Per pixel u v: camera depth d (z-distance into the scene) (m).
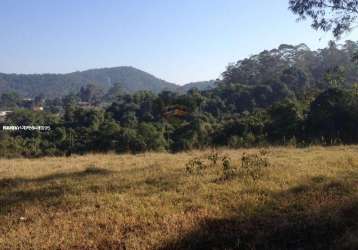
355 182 9.12
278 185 9.11
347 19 14.07
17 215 7.47
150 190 9.01
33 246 5.93
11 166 13.89
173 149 26.28
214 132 27.83
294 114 25.61
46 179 10.84
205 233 6.43
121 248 5.95
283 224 6.68
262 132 25.95
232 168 10.83
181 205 7.80
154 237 6.23
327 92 25.53
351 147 17.00
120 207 7.71
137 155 16.67
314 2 13.95
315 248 6.26
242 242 6.26
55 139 30.89
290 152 15.09
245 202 7.85
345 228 6.67
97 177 10.73
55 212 7.57
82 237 6.26
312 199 7.94
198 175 10.38
